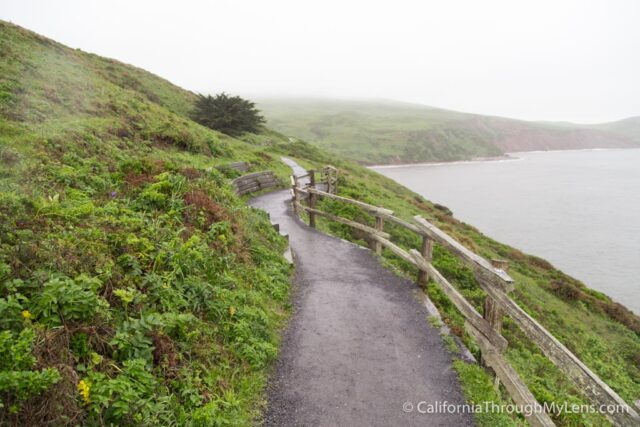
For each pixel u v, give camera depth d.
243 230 8.55
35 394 2.72
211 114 38.12
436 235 6.47
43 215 5.02
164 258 5.36
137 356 3.69
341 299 7.45
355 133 176.75
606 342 16.44
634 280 37.62
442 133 192.88
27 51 18.88
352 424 4.20
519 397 4.12
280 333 6.09
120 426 3.08
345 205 17.69
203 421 3.60
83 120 12.90
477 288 12.73
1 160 6.99
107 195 7.09
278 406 4.44
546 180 108.38
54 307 3.39
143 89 35.03
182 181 8.11
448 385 4.87
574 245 47.84
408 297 7.52
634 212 65.88
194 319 4.75
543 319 14.89
